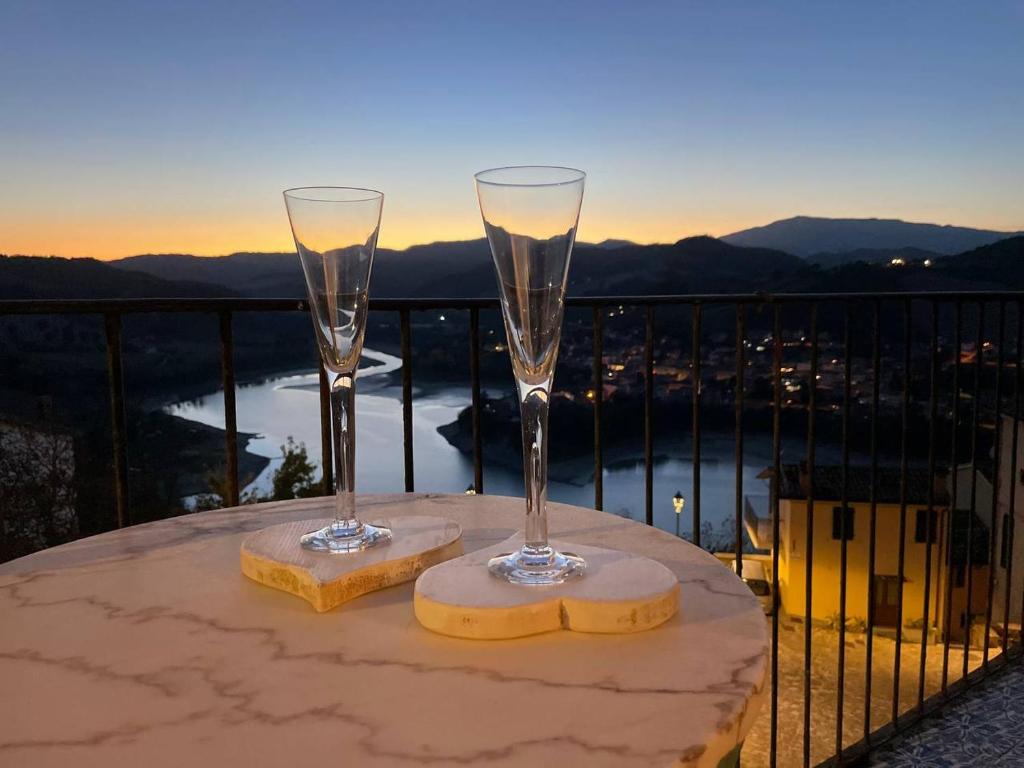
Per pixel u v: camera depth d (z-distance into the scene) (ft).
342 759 1.57
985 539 41.14
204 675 1.95
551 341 2.39
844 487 6.97
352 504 2.86
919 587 43.09
